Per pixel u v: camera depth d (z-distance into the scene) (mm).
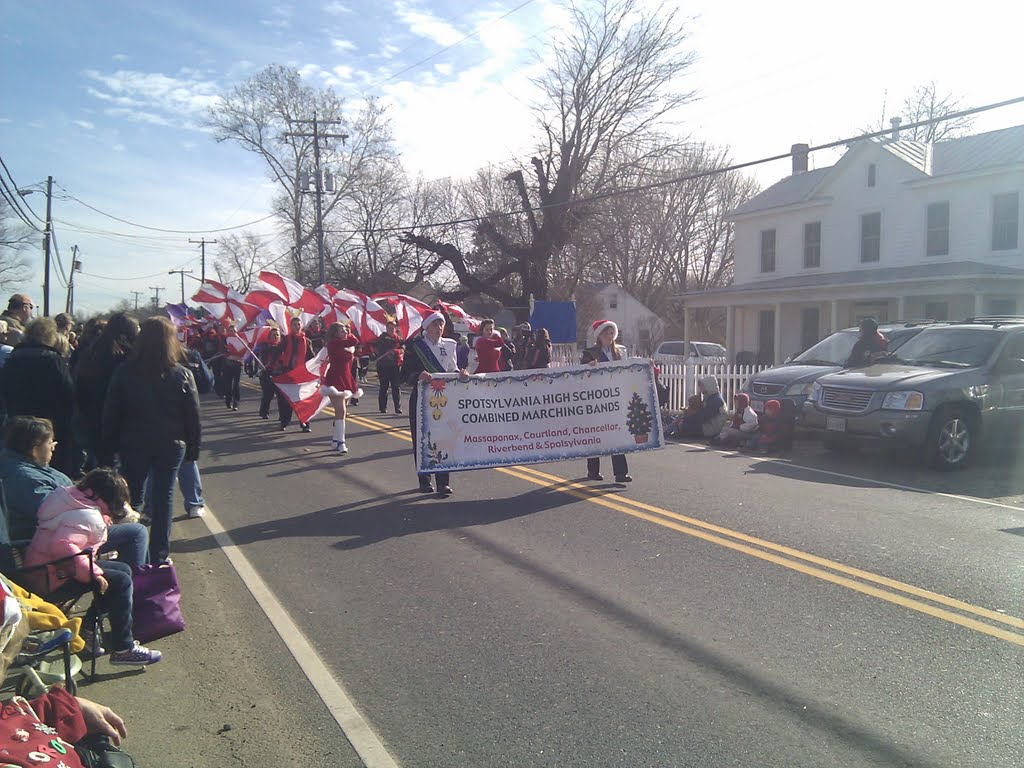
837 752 3645
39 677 3707
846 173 27312
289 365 14203
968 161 24516
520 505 8461
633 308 47562
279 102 48250
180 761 3697
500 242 34781
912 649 4750
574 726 3920
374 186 49844
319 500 8859
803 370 13531
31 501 4812
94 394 7039
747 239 31234
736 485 9500
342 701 4227
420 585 5980
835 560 6426
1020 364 11312
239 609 5598
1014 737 3764
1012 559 6441
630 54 31703
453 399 9117
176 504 8797
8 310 9391
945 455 10688
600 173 32969
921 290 23078
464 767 3582
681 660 4637
